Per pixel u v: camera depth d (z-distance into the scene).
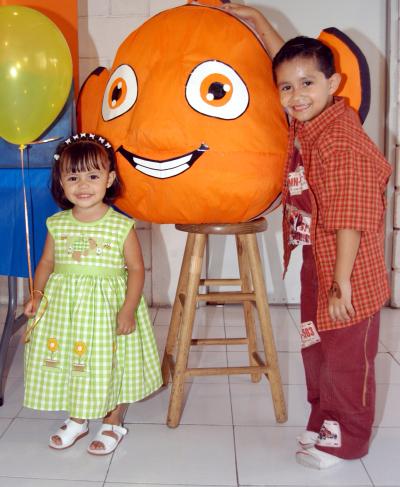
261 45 1.47
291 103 1.29
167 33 1.43
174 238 2.73
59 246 1.47
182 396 1.64
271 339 1.59
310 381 1.46
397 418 1.61
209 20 1.44
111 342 1.42
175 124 1.36
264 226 1.57
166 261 2.75
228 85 1.38
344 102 1.33
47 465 1.38
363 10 2.62
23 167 1.61
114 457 1.41
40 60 1.45
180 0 2.58
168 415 1.57
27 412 1.67
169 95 1.37
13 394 1.80
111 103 1.49
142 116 1.39
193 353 2.14
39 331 1.46
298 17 2.63
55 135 1.64
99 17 2.58
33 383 1.46
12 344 2.21
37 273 1.53
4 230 1.69
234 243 2.78
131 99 1.44
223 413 1.66
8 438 1.51
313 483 1.30
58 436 1.46
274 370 1.59
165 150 1.38
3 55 1.42
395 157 2.64
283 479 1.32
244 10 1.53
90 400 1.40
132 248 1.49
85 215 1.48
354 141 1.23
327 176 1.24
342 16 2.62
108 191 1.48
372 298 1.28
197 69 1.38
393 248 2.71
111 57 2.61
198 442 1.49
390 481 1.31
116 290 1.46
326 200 1.25
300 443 1.44
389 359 2.07
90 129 1.62
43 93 1.48
